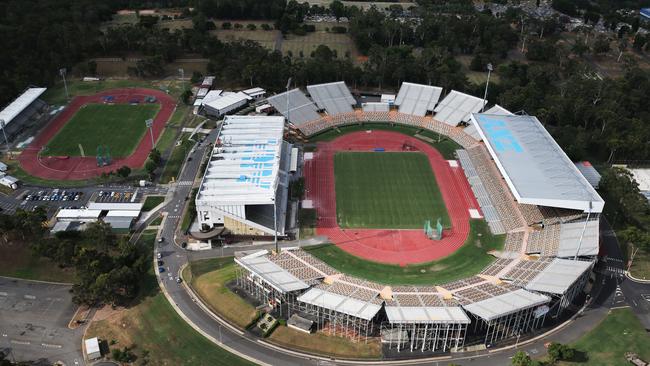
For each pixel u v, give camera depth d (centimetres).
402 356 15400
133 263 18638
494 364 15150
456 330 15650
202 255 19638
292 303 16925
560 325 16625
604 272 19075
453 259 19775
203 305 17225
